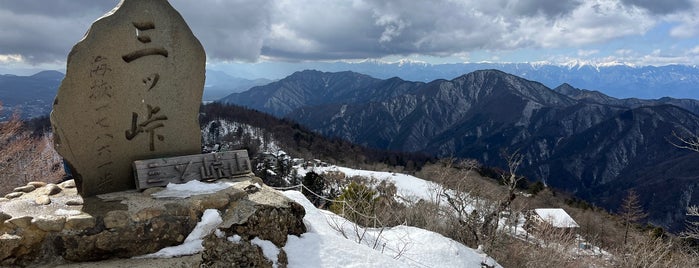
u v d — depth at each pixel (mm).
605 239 21000
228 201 5289
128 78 5719
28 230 4387
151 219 4812
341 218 7434
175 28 6082
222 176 6297
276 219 5234
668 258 11656
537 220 12906
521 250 8797
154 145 6098
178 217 4957
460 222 9367
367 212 8617
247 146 63844
